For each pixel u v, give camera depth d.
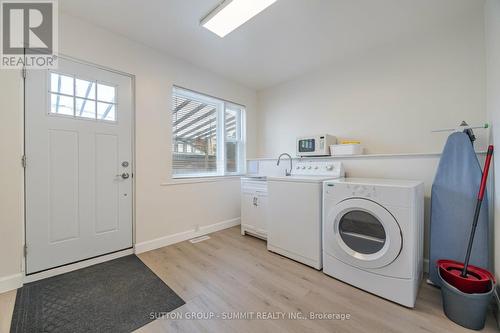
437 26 2.07
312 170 2.65
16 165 1.66
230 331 1.25
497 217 1.46
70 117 1.94
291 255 2.16
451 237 1.65
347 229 1.80
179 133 2.82
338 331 1.25
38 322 1.31
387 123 2.39
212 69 3.02
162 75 2.54
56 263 1.87
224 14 1.85
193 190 2.84
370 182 1.76
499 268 1.41
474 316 1.24
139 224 2.34
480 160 1.76
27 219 1.73
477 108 1.89
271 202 2.34
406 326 1.28
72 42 1.93
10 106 1.64
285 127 3.46
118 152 2.23
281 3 1.78
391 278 1.50
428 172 1.93
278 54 2.62
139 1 1.76
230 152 3.50
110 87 2.19
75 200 1.97
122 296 1.57
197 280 1.79
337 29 2.14
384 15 1.93
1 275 1.59
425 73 2.15
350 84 2.69
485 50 1.79
